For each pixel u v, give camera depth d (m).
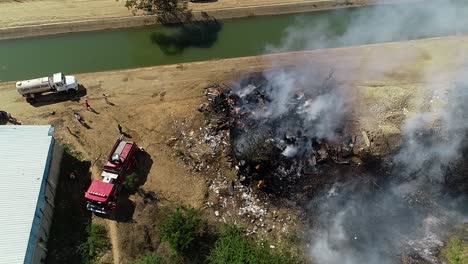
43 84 37.09
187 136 35.72
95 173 33.28
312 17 50.06
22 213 27.50
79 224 30.55
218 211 31.47
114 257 28.98
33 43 44.66
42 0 47.34
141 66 42.75
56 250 29.22
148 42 45.31
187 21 47.34
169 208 31.42
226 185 32.81
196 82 40.25
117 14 46.59
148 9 45.97
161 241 29.80
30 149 30.83
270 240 30.14
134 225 30.39
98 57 43.72
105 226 30.39
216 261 28.53
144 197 31.95
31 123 36.22
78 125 36.31
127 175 32.78
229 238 29.75
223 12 48.28
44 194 29.52
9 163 29.81
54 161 32.22
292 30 48.19
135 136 35.69
